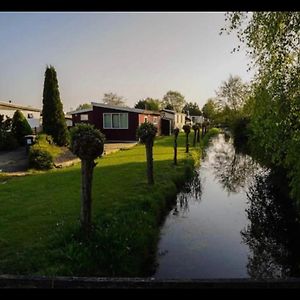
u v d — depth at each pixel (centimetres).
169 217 827
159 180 1022
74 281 291
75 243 470
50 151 1451
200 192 1155
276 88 574
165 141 2731
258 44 593
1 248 475
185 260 571
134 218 642
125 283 291
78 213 658
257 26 575
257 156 1256
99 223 562
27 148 1662
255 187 1241
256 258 594
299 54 557
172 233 707
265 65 599
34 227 572
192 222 791
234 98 4366
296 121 569
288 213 881
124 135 2588
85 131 488
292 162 597
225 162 1906
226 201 1022
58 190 890
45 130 1831
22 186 950
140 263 518
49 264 420
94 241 489
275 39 552
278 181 1138
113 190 869
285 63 561
